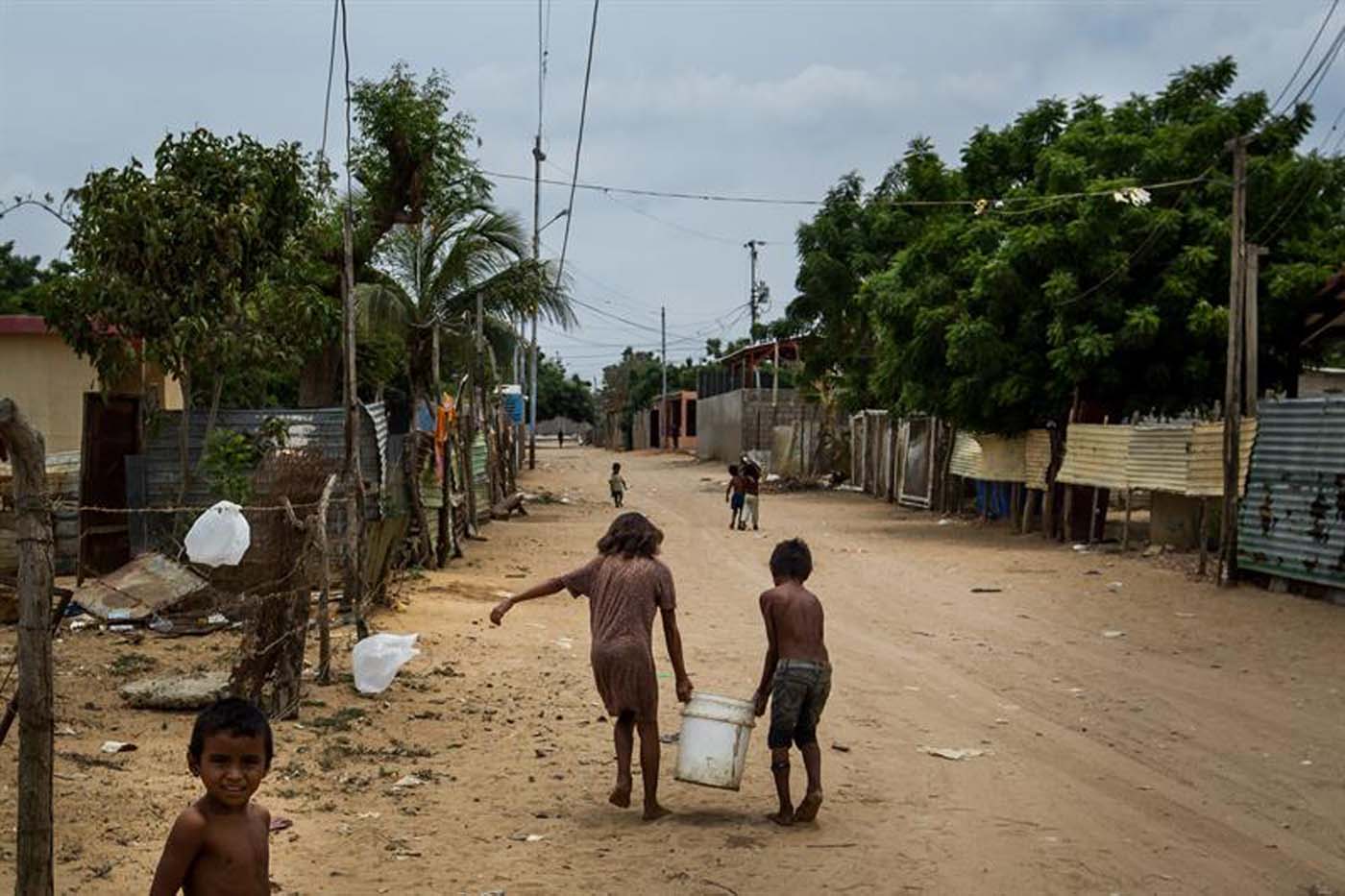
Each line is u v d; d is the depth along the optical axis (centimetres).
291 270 1612
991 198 2909
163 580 1223
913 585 1794
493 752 857
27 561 450
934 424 3256
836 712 1016
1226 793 787
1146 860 659
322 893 588
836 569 1980
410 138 2117
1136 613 1509
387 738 878
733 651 1291
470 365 2502
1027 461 2550
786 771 709
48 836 454
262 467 1014
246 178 1561
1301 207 2255
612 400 9406
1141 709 1023
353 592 1295
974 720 986
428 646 1209
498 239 2434
